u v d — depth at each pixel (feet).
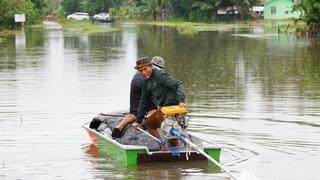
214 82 90.43
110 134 50.98
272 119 61.21
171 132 46.06
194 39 201.98
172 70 106.83
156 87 48.19
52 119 62.69
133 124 48.93
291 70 105.29
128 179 41.96
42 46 172.35
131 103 50.85
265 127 57.41
